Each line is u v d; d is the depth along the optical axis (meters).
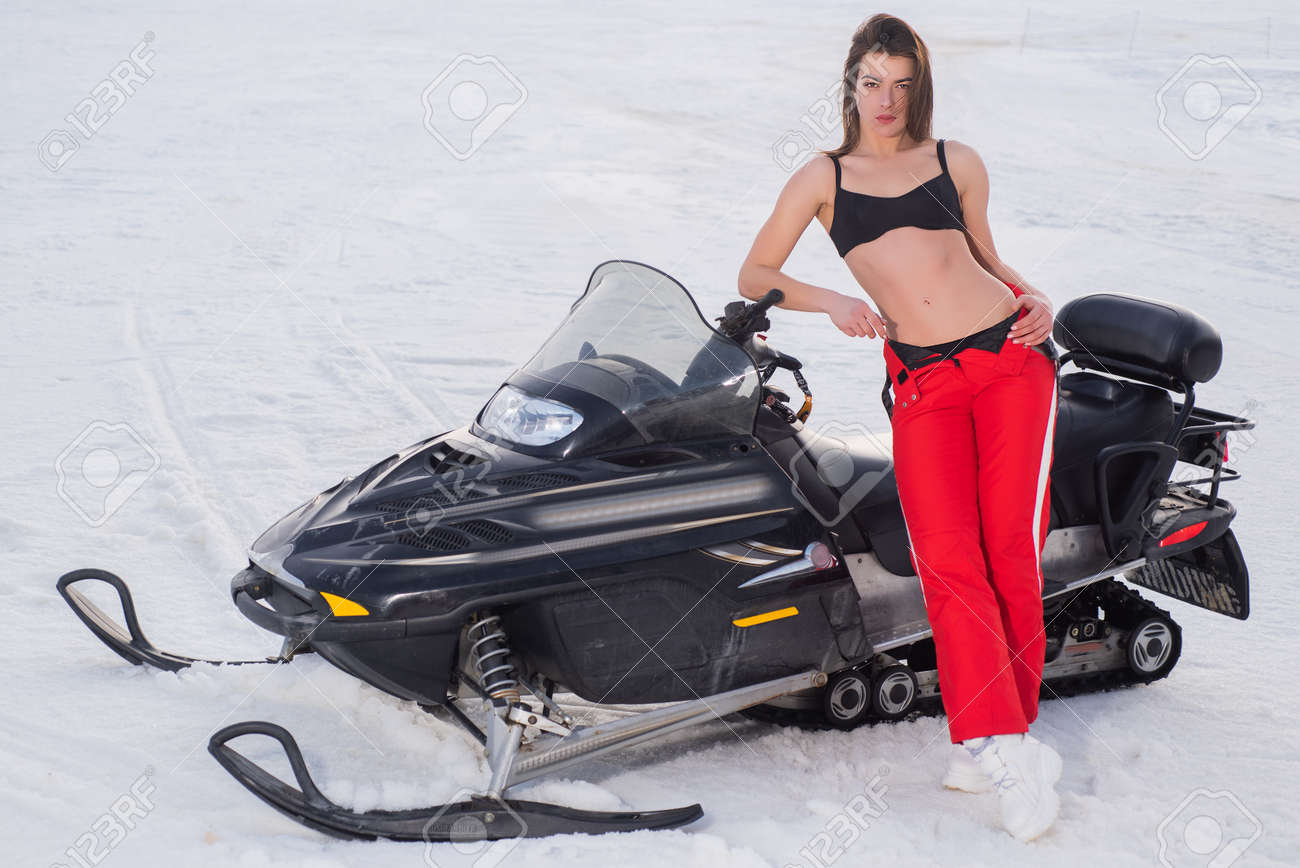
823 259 9.55
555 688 2.84
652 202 12.02
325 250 9.82
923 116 2.87
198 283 8.58
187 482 4.70
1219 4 34.12
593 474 2.72
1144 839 2.56
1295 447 5.43
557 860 2.42
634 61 23.88
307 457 5.07
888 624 3.02
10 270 8.67
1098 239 10.03
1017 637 2.81
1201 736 3.08
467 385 6.26
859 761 2.92
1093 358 3.51
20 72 20.58
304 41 26.86
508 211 11.51
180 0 36.94
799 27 30.45
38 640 3.42
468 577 2.55
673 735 3.06
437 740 2.92
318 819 2.50
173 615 3.63
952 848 2.52
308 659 3.30
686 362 2.85
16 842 2.45
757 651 2.81
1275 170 13.30
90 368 6.38
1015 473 2.79
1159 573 3.70
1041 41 25.17
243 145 14.94
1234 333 7.39
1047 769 2.56
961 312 2.80
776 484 2.84
